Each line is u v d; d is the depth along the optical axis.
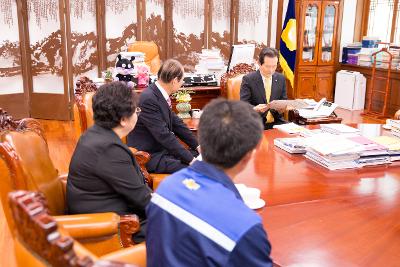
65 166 3.94
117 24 5.64
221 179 1.01
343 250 1.27
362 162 2.08
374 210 1.56
